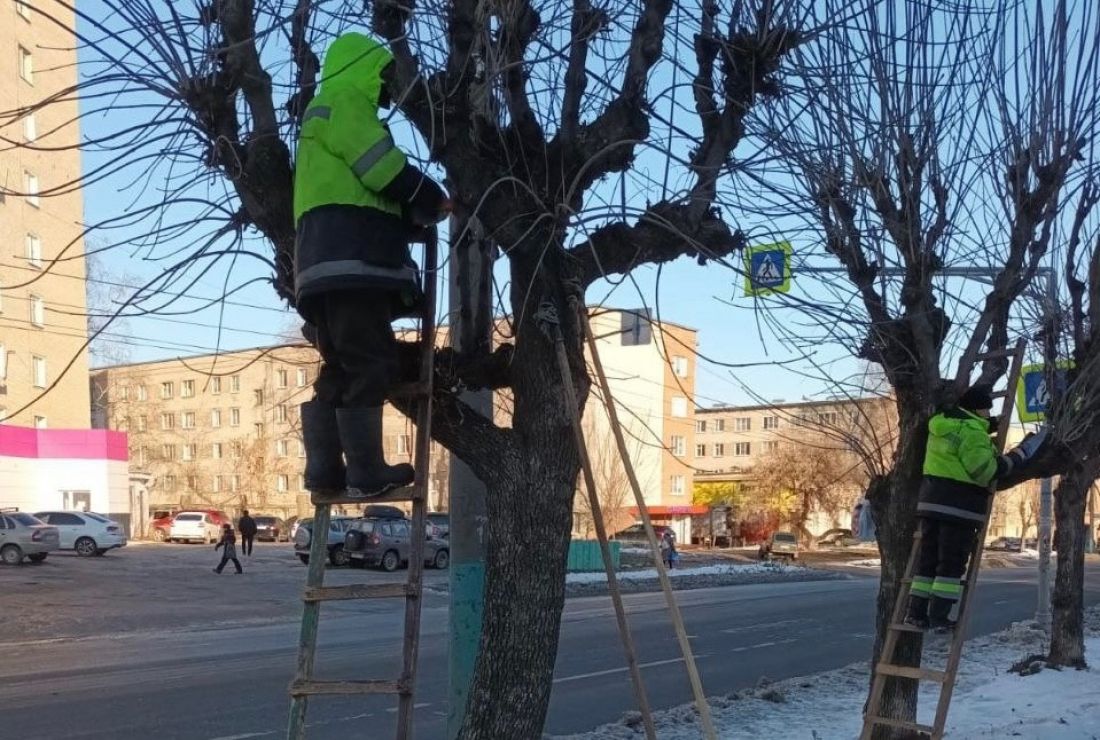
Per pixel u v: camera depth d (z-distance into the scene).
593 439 43.56
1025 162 5.31
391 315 4.05
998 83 5.33
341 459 4.15
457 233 4.70
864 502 6.84
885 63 5.05
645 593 29.66
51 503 41.19
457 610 6.50
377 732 9.43
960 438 5.41
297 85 4.52
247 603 22.91
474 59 4.27
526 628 4.20
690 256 4.73
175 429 72.81
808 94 4.85
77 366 43.34
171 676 12.48
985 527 5.49
